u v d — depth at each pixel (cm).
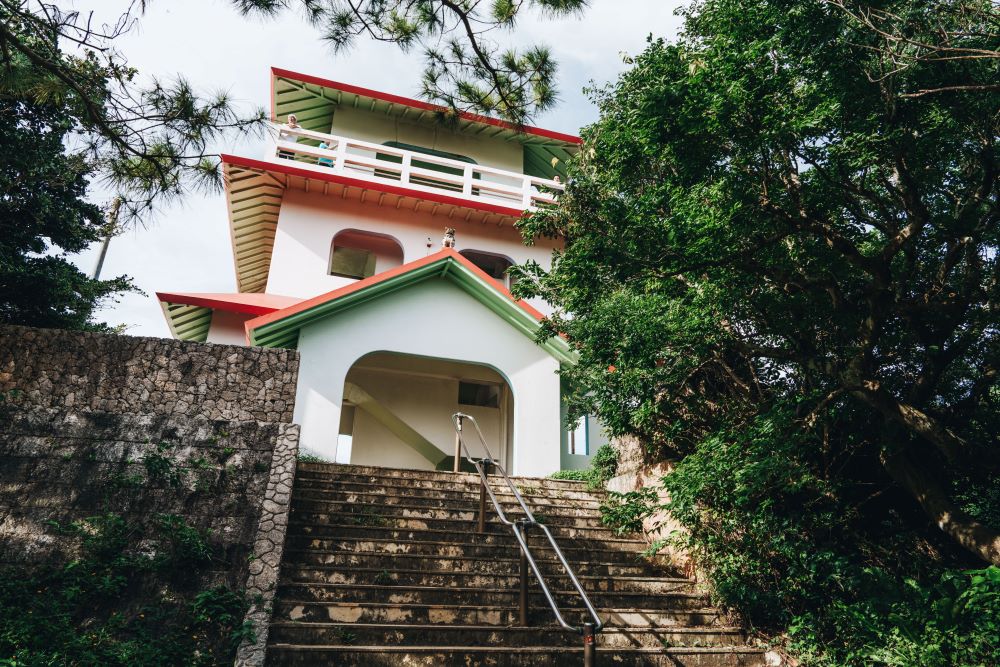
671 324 705
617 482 1023
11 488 637
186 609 593
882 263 624
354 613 614
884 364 723
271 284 1656
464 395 1695
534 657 588
